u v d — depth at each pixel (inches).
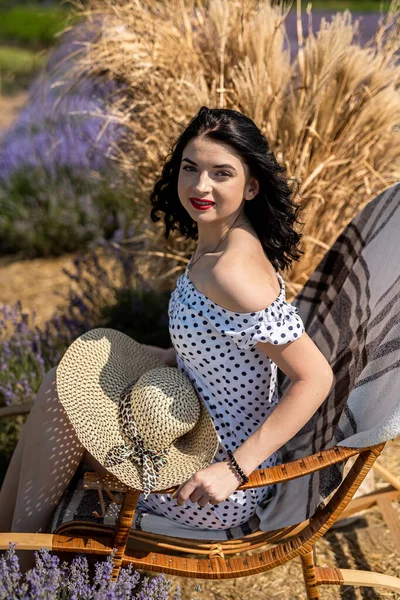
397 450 115.2
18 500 80.0
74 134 210.5
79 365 78.3
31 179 217.6
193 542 75.6
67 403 74.1
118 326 143.0
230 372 72.3
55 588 68.2
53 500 79.5
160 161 115.3
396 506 103.7
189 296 70.3
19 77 492.4
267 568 73.0
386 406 65.2
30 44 682.2
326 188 112.7
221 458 74.9
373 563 93.8
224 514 75.7
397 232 78.7
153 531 76.5
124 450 70.5
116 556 72.3
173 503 76.3
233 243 70.1
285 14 111.3
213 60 114.6
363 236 84.9
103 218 199.6
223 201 68.7
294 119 108.0
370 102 109.2
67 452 78.6
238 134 67.5
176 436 70.2
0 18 706.8
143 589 72.6
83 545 73.0
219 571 72.7
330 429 77.2
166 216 83.9
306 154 110.7
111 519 75.4
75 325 136.6
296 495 74.9
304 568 76.5
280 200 71.7
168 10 117.9
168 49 112.9
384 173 117.7
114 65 113.3
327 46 106.5
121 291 148.1
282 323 66.6
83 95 127.0
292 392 67.3
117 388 78.0
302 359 67.2
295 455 82.6
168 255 122.5
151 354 85.9
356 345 78.5
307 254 115.2
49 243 205.2
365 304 79.5
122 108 121.3
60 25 132.4
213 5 112.7
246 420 75.4
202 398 74.9
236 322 67.4
